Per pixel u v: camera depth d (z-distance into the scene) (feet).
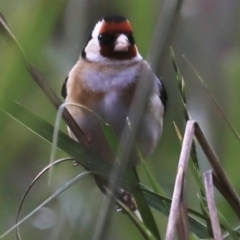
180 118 19.21
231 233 10.73
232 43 25.84
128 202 14.89
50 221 19.16
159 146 17.85
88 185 18.97
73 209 18.03
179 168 9.11
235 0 26.61
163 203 11.34
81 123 15.92
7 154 11.76
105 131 11.17
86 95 16.06
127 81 16.14
